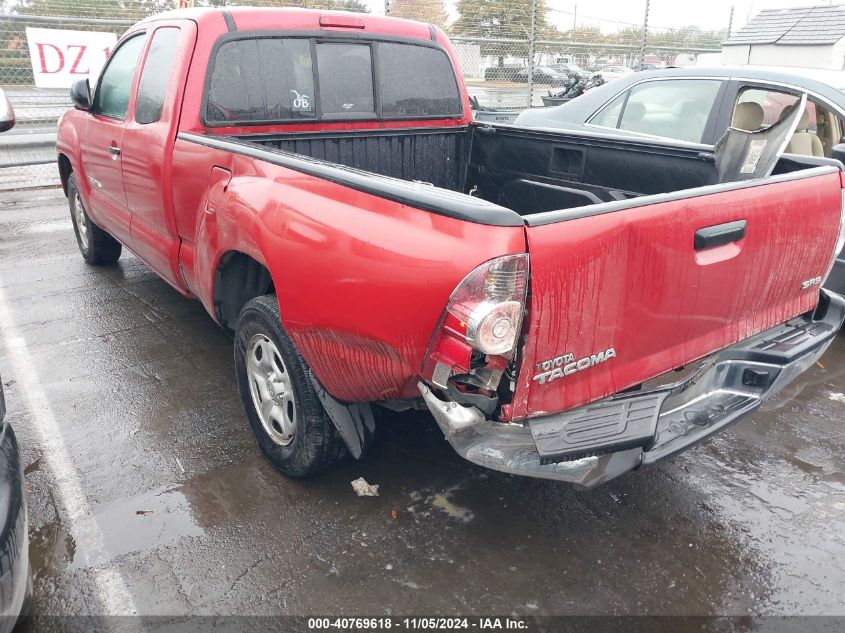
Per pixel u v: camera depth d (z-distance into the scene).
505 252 1.94
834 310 3.10
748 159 3.17
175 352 4.26
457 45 11.41
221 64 3.49
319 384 2.64
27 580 2.03
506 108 11.09
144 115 3.79
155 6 9.73
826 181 2.87
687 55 14.14
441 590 2.44
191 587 2.42
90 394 3.72
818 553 2.68
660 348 2.45
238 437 3.36
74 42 9.20
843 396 3.97
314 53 3.79
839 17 11.91
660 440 2.40
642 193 3.76
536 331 2.04
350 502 2.89
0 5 8.93
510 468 2.14
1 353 4.18
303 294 2.47
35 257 6.16
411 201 2.17
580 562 2.60
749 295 2.69
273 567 2.52
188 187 3.35
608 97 6.03
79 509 2.81
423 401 2.52
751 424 3.65
